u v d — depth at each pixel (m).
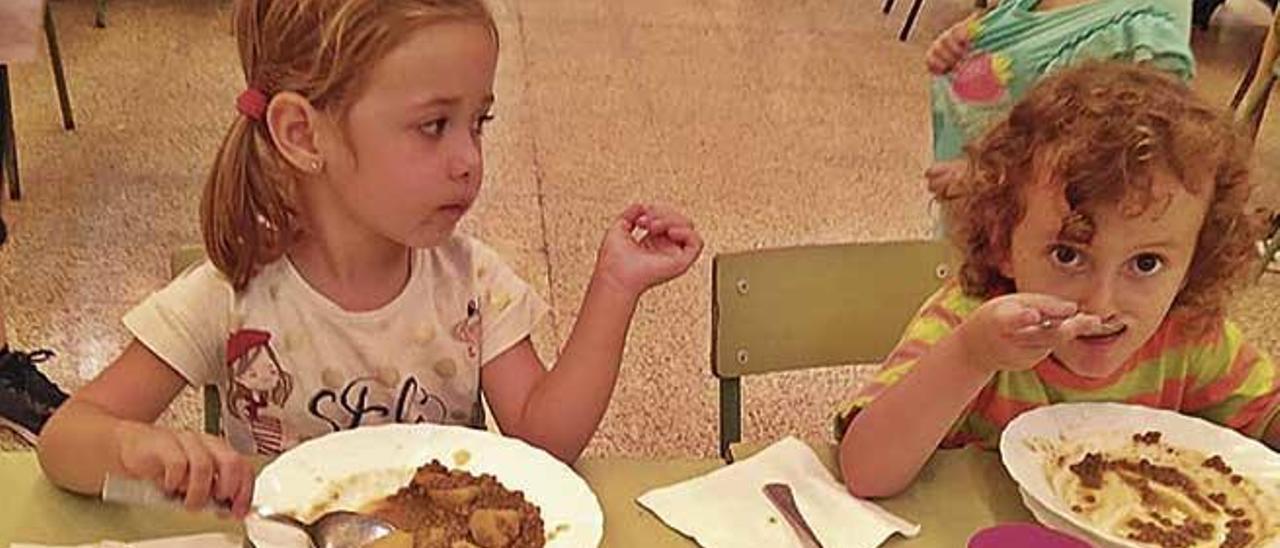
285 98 1.24
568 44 4.38
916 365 1.27
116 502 1.15
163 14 4.30
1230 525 1.24
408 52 1.19
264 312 1.35
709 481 1.25
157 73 3.92
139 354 1.31
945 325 1.41
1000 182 1.34
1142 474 1.29
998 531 1.12
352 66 1.20
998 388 1.41
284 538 1.12
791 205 3.47
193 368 1.33
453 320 1.40
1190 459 1.32
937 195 1.62
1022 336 1.18
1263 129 4.02
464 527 1.15
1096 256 1.29
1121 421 1.35
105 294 2.89
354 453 1.21
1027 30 2.12
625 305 1.36
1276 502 1.27
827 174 3.65
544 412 1.34
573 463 1.27
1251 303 3.13
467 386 1.42
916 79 4.32
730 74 4.26
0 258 2.98
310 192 1.30
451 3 1.21
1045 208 1.29
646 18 4.66
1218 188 1.31
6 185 3.20
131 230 3.13
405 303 1.38
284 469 1.19
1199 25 4.80
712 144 3.77
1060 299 1.28
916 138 3.91
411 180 1.23
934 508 1.25
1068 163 1.26
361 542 1.13
